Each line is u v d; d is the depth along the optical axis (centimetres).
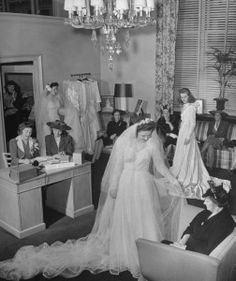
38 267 410
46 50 773
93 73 894
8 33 697
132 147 417
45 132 754
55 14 820
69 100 787
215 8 743
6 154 567
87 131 821
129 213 411
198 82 794
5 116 805
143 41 827
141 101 818
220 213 327
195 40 780
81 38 845
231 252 316
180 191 433
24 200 475
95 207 570
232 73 700
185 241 341
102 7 465
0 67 700
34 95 780
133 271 395
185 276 316
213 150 652
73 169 520
